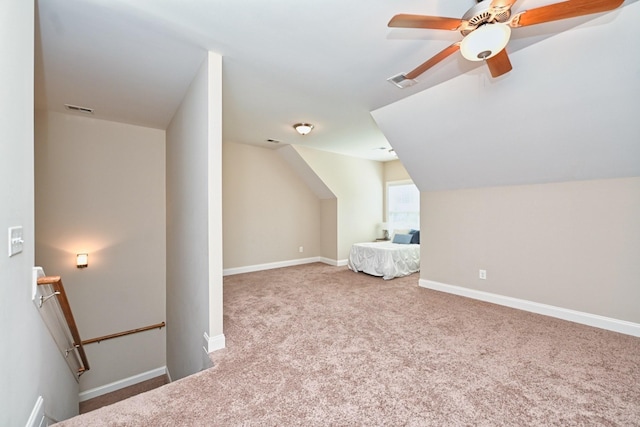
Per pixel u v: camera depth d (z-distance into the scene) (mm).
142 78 2678
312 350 2258
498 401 1648
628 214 2572
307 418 1512
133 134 4086
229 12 1799
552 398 1674
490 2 1391
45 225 3496
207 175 2232
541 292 3098
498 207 3443
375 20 1894
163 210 4312
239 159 5359
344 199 6191
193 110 2666
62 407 2062
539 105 2516
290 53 2291
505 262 3385
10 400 1123
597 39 1968
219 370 1967
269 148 5707
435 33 2031
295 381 1841
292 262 6098
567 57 2137
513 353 2211
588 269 2791
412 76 2131
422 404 1622
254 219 5547
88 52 2244
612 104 2223
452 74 2631
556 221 2992
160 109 3457
